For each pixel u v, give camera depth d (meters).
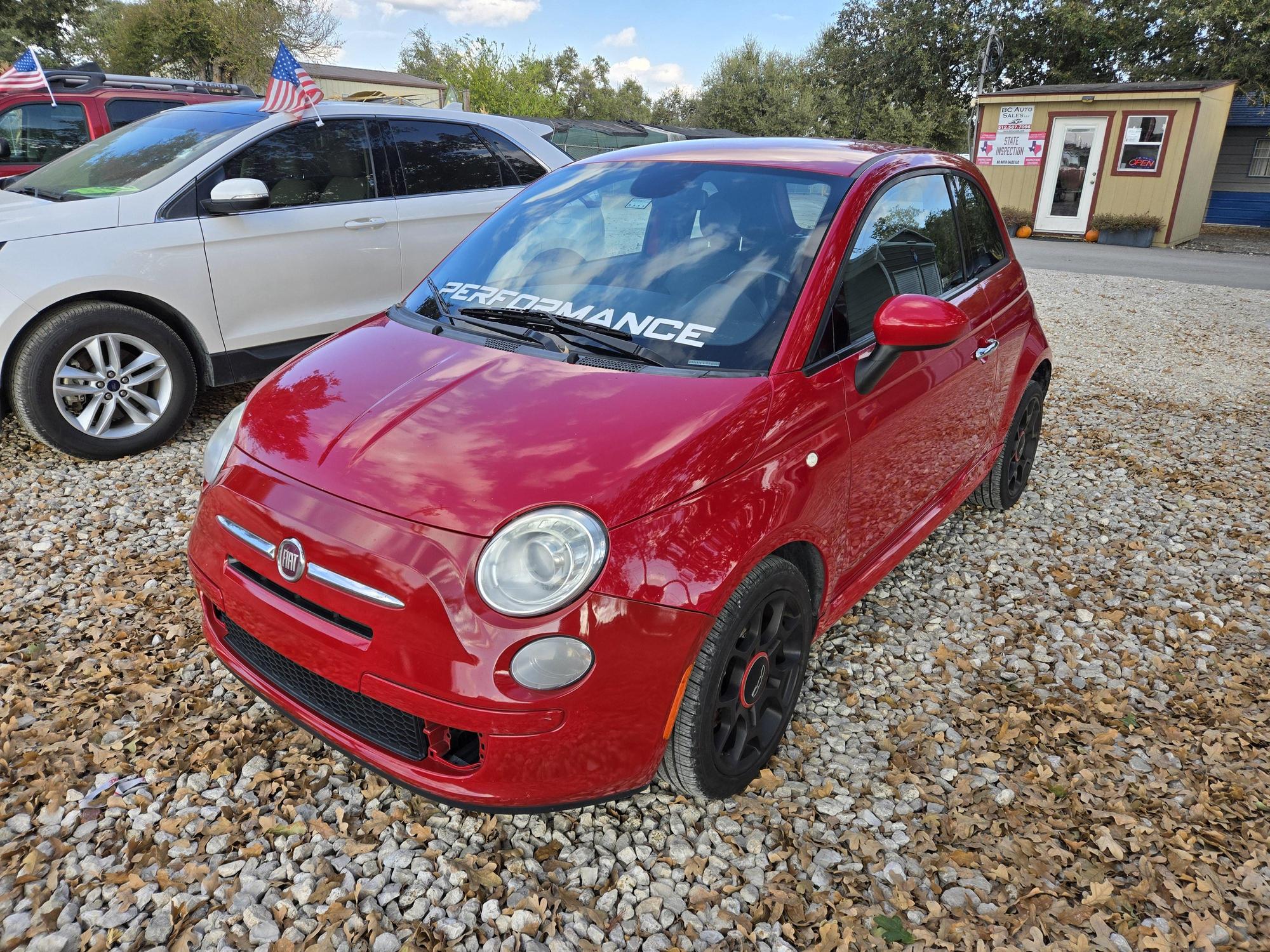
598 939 2.02
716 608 2.06
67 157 5.43
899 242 3.07
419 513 1.97
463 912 2.06
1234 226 25.14
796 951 2.03
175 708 2.71
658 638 1.98
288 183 4.94
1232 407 6.68
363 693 2.02
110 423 4.60
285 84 4.89
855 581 2.92
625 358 2.48
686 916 2.09
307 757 2.53
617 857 2.26
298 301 5.01
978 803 2.52
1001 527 4.39
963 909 2.16
